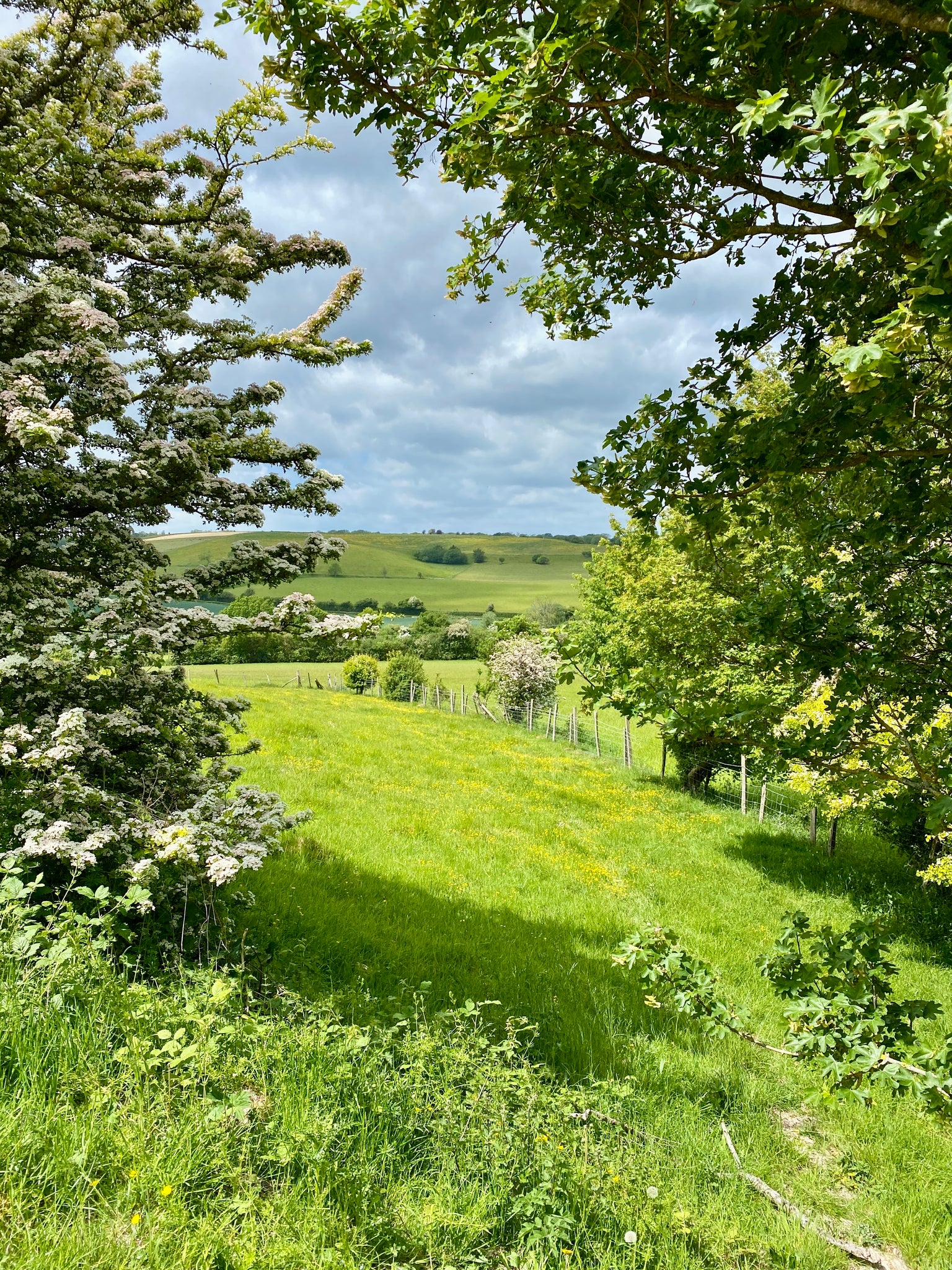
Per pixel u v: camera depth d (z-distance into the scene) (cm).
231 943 566
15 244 492
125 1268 263
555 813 1605
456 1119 431
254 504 616
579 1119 491
